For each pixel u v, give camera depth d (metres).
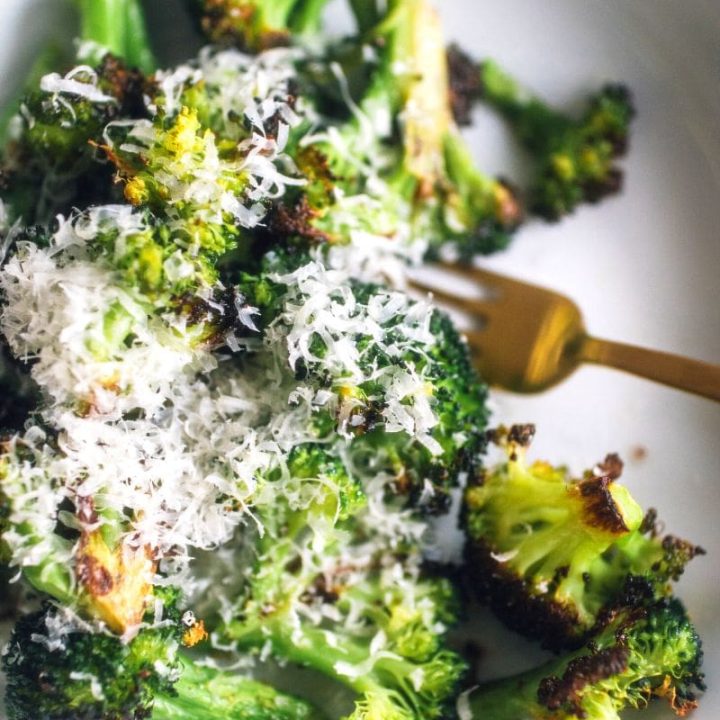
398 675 0.31
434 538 0.32
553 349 0.34
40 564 0.28
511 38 0.35
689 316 0.34
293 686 0.31
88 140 0.31
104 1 0.33
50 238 0.30
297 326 0.29
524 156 0.35
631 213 0.34
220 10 0.33
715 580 0.32
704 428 0.33
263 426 0.30
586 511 0.30
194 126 0.29
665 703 0.31
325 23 0.35
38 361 0.29
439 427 0.30
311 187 0.31
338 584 0.31
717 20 0.33
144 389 0.29
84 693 0.28
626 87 0.34
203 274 0.29
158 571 0.30
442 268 0.34
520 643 0.32
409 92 0.33
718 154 0.34
